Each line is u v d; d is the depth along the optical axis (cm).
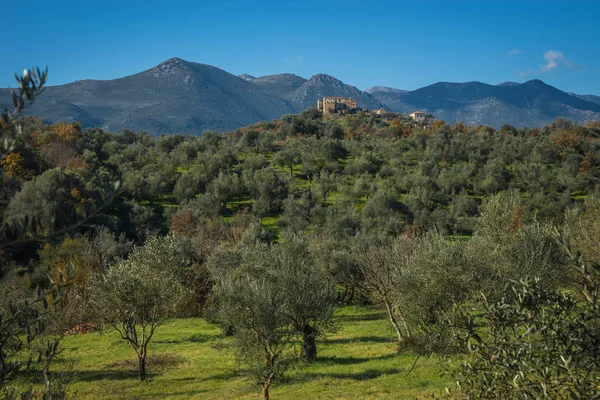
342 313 4128
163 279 2325
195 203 8331
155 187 8556
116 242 5106
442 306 1709
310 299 2391
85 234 4769
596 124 17675
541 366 519
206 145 12875
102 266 3759
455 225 7462
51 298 643
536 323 530
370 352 2650
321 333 2533
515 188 9362
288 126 16288
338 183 10075
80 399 2019
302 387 2038
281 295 2284
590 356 490
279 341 2164
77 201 6469
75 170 8181
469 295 1611
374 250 3025
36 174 8175
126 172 9175
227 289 2139
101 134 13062
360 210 8975
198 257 4650
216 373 2398
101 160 11012
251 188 9312
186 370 2473
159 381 2283
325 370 2297
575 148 11906
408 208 8419
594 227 2009
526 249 1842
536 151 11062
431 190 9025
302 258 3506
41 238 488
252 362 1980
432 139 12781
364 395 1797
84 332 3416
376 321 3716
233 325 2042
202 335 3359
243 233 5925
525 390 512
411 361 2267
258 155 11650
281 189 9412
